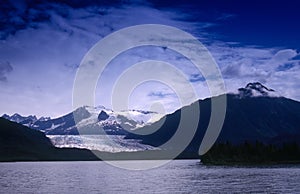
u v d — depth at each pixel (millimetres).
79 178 175125
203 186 123562
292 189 108875
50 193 107062
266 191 105125
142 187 123562
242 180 144750
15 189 118375
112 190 114750
